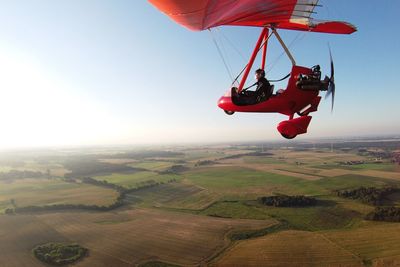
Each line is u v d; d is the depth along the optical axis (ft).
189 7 19.99
